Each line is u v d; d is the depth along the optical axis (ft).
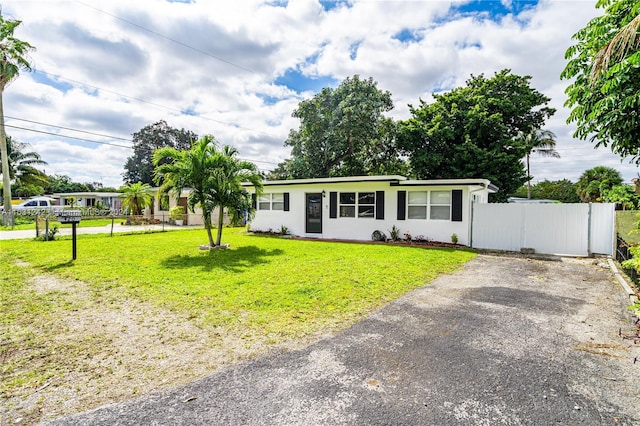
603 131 15.05
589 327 12.58
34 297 16.46
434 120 61.82
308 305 15.06
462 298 16.47
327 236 45.96
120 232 51.26
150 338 11.53
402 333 11.88
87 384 8.59
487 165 58.44
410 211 40.47
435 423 6.92
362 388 8.27
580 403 7.68
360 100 65.77
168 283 19.10
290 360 9.82
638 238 27.04
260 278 20.30
